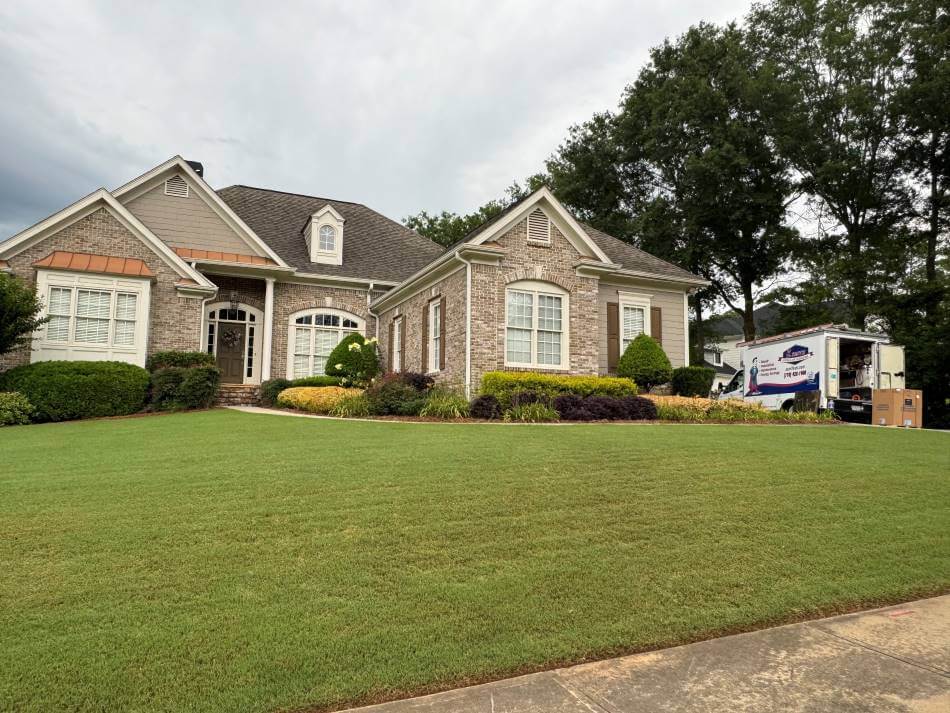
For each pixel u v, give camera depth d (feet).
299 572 14.97
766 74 97.40
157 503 20.07
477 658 11.44
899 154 97.09
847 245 104.47
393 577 14.85
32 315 49.39
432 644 11.89
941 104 88.69
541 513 19.67
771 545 17.78
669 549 17.19
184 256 66.90
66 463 26.86
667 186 116.88
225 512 19.20
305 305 74.79
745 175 103.91
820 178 99.40
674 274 66.49
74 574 14.64
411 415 46.32
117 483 22.63
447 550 16.58
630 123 113.91
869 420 61.11
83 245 57.77
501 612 13.26
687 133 106.63
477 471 24.49
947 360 79.15
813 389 60.85
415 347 64.59
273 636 11.97
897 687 10.53
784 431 39.73
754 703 9.98
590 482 23.27
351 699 10.14
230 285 72.08
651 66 118.52
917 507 22.12
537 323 54.54
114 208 58.90
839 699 10.11
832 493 23.21
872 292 95.66
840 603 14.49
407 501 20.51
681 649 12.14
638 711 9.77
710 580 15.31
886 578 15.89
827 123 103.91
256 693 10.17
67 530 17.49
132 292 57.47
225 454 28.48
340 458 26.99
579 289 56.49
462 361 52.44
